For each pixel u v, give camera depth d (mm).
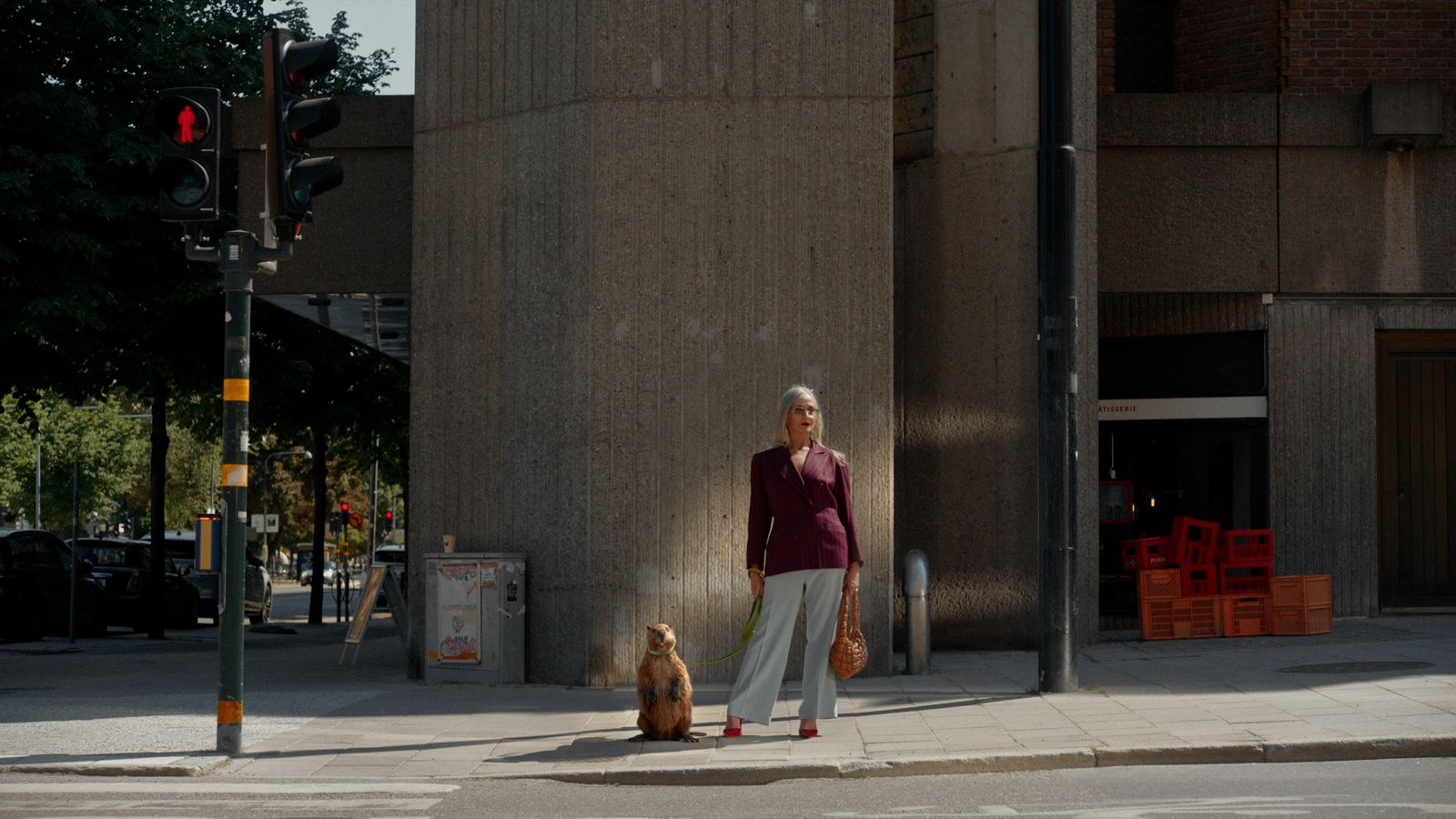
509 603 11867
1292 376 15141
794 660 11836
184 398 26859
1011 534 13719
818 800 7008
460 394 12539
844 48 11938
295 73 8562
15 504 62219
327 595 58031
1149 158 15141
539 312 12086
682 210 11859
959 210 14086
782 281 11875
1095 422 14086
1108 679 10930
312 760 8328
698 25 11922
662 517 11719
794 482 8586
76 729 9414
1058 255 10125
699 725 9375
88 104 18656
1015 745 8133
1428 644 12422
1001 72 13922
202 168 8445
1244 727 8445
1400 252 15086
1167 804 6594
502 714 10070
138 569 26453
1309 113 15047
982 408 13891
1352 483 15086
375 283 14156
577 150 11914
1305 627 13625
